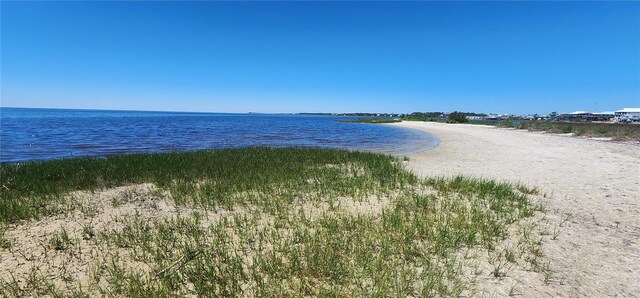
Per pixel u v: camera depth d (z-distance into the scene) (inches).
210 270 161.8
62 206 281.6
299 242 204.2
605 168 492.7
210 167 480.7
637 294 149.6
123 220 248.4
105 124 2396.7
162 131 1737.2
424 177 418.6
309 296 148.6
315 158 604.4
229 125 2672.2
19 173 426.0
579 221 249.6
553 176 433.1
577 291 151.9
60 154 764.6
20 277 163.0
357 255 181.0
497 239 209.5
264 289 149.9
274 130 1974.7
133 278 155.8
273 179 381.4
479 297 145.9
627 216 263.0
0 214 243.6
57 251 192.2
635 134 1098.1
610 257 187.3
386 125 2819.9
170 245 199.9
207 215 258.5
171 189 338.6
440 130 1861.5
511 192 324.5
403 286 151.8
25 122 2472.9
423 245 197.5
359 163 523.8
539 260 182.2
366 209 271.9
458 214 252.4
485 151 754.8
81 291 147.6
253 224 235.9
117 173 427.5
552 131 1386.6
